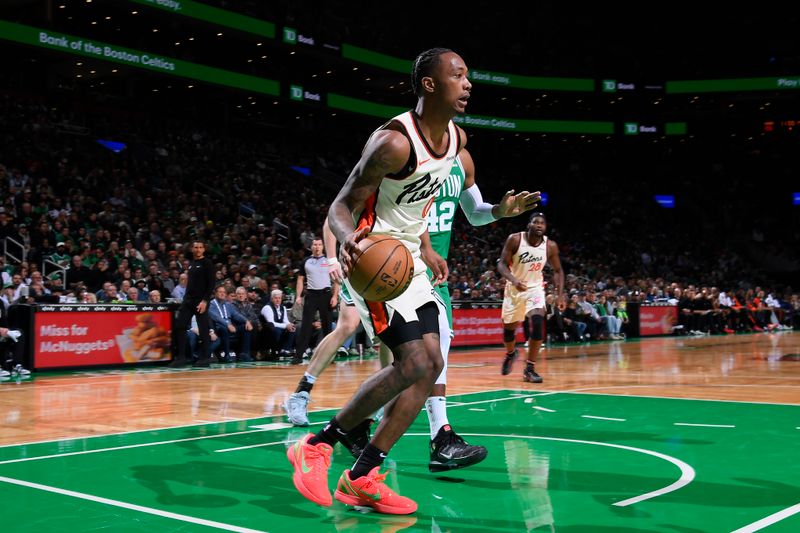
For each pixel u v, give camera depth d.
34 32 17.78
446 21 29.38
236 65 25.33
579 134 30.53
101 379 8.05
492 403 5.84
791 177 33.25
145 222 15.84
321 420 4.94
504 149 32.47
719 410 5.39
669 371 9.02
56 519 2.56
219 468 3.44
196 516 2.62
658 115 31.00
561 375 8.51
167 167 19.33
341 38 24.84
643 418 5.00
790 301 26.58
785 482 3.11
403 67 26.28
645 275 27.03
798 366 9.72
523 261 7.63
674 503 2.78
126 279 10.97
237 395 6.43
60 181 15.95
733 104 30.84
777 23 29.72
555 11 30.73
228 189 19.94
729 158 33.91
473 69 28.00
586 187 32.22
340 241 2.67
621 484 3.11
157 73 20.25
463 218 25.33
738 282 28.27
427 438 4.36
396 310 2.79
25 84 21.66
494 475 3.31
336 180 26.78
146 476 3.26
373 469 2.72
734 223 33.06
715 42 30.22
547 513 2.66
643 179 33.81
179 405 5.75
